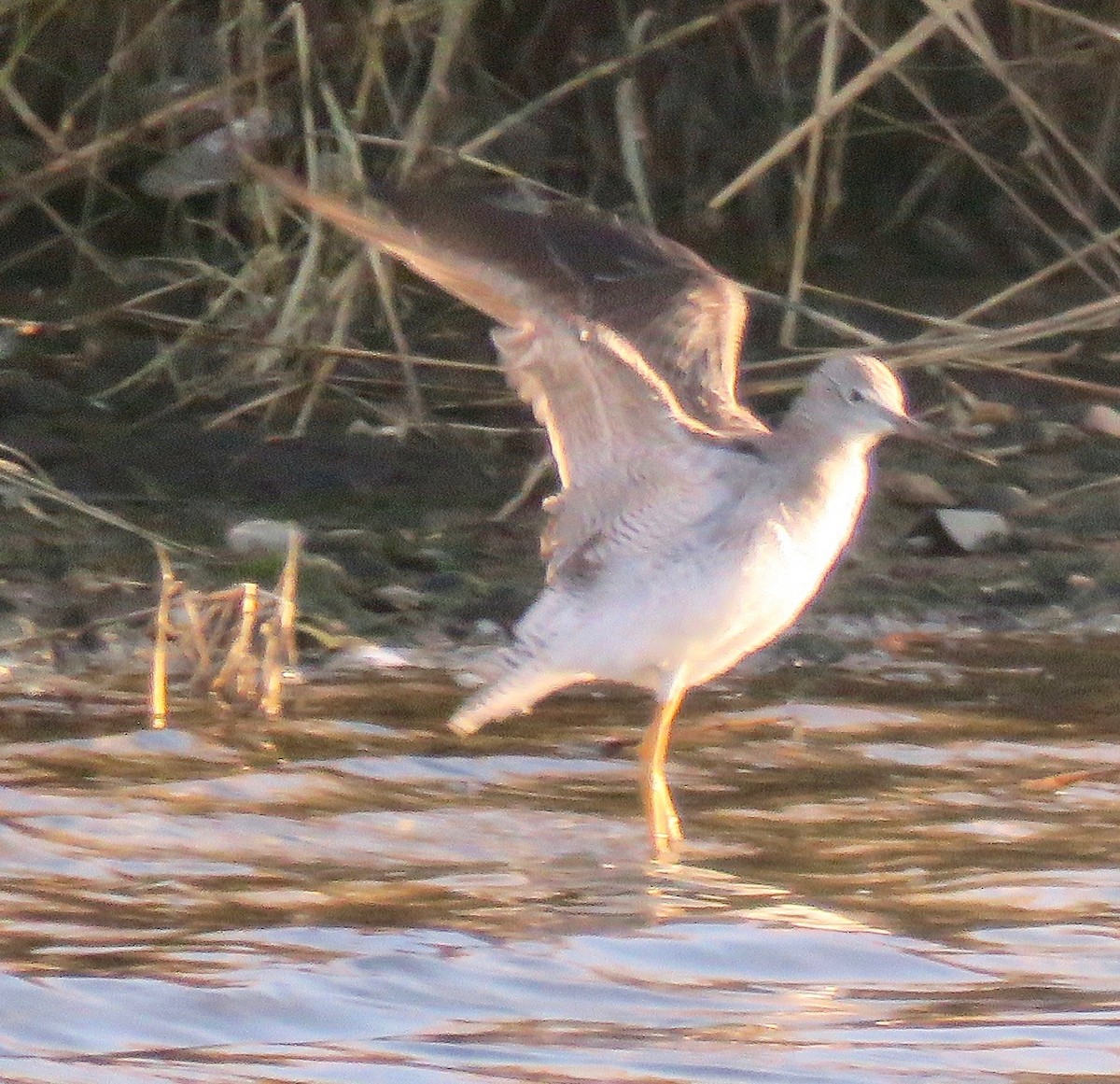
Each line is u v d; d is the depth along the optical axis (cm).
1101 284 1512
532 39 1772
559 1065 716
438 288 1670
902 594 1337
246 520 1368
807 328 1644
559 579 970
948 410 1564
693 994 785
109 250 1716
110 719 1091
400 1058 721
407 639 1248
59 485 1388
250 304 1535
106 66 1648
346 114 1606
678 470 945
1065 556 1384
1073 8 1755
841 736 1109
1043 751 1084
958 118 1772
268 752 1054
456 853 931
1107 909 873
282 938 821
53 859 900
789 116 1689
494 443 1501
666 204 1780
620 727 1119
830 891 891
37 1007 748
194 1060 715
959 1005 777
